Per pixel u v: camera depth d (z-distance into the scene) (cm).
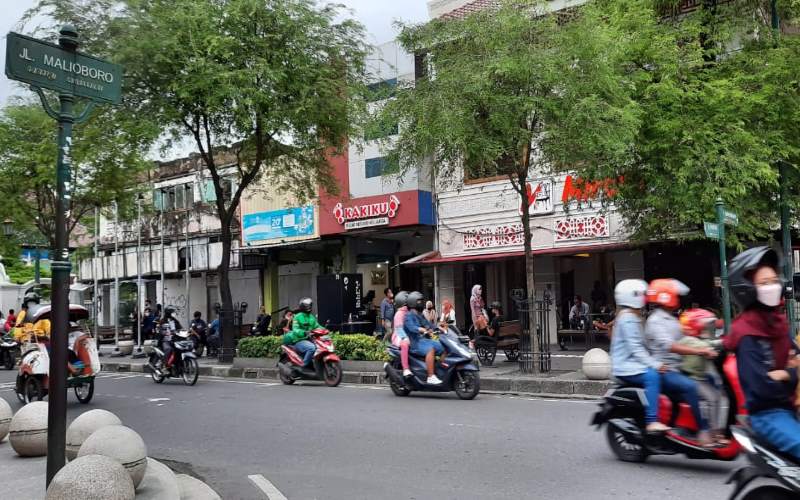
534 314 1364
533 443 781
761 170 1281
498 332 1633
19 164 2031
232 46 1579
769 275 423
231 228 2998
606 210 1720
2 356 2316
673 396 650
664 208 1455
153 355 1602
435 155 1421
